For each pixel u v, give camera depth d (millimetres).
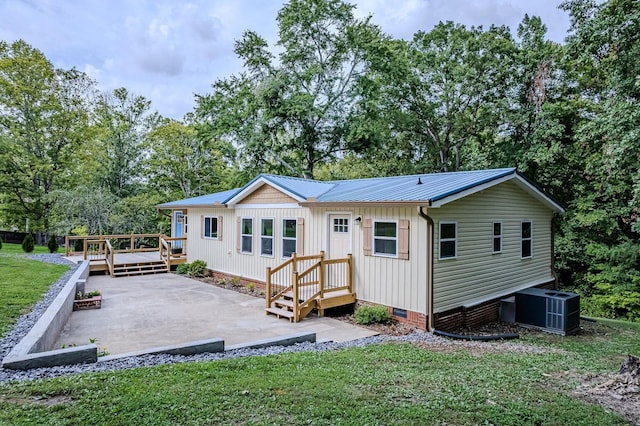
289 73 23469
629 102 10719
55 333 7004
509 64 20266
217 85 24453
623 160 10992
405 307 8719
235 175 26297
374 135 22703
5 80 24016
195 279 14680
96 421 3408
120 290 12367
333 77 24141
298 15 22688
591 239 16672
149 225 26000
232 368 5082
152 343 7164
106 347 6875
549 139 17547
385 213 9117
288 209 11820
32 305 8125
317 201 10219
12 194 25828
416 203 7980
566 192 17875
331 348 6742
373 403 4020
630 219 15516
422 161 24422
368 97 22766
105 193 24531
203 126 24438
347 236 10094
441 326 8602
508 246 10969
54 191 23062
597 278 15773
